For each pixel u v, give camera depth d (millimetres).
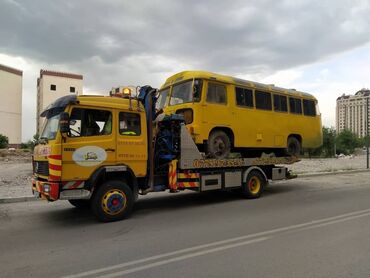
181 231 7008
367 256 5309
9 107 71438
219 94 10594
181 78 10602
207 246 5891
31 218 8500
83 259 5332
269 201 10773
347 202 10328
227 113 10688
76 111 7730
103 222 7941
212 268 4855
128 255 5492
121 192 8188
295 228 7094
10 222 8078
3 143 56938
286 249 5684
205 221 7926
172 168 9469
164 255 5445
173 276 4594
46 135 7988
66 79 70062
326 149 50531
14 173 19609
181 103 10461
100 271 4816
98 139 7953
